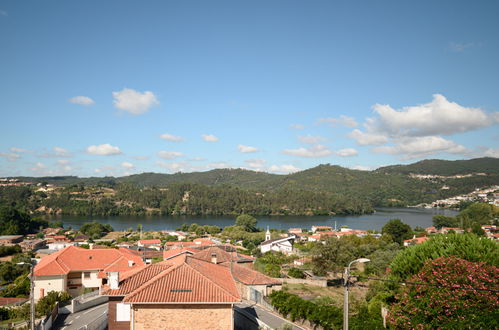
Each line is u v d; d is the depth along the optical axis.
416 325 24.22
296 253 93.38
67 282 49.25
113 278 27.69
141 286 26.94
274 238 117.56
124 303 24.67
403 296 26.61
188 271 28.59
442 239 32.56
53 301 39.72
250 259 71.00
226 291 26.44
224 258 53.91
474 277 23.86
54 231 159.88
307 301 34.12
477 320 22.20
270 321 33.69
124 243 123.12
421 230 143.62
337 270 57.03
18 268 72.38
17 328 32.34
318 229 164.88
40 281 46.66
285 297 36.88
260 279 46.75
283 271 64.44
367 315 31.34
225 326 25.36
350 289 52.09
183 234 144.38
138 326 24.92
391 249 79.00
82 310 40.22
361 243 88.88
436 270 25.91
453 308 22.92
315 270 57.88
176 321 25.08
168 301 24.88
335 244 60.00
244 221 167.75
